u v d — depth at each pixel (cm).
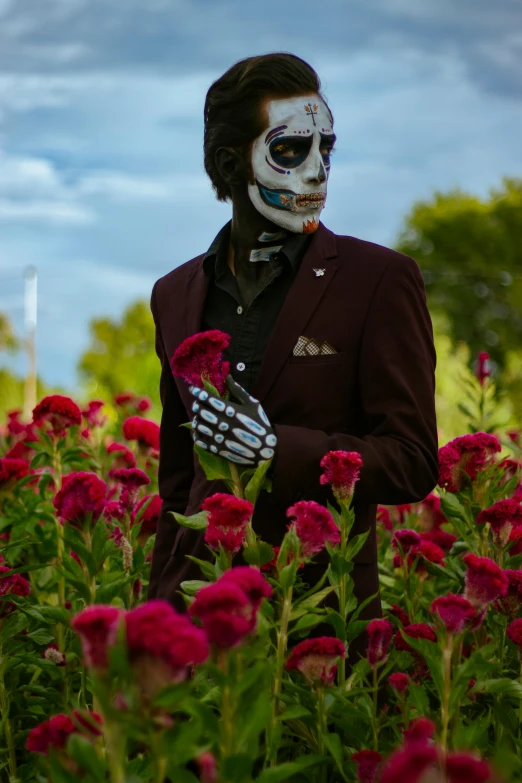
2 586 282
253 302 270
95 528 242
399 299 260
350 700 235
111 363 4322
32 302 2748
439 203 5616
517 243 5412
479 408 460
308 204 265
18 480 359
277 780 167
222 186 278
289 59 271
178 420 294
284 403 259
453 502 287
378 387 257
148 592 290
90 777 165
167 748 150
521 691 221
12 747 265
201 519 228
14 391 2603
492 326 5219
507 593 246
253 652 168
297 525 218
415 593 305
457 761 141
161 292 298
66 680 283
